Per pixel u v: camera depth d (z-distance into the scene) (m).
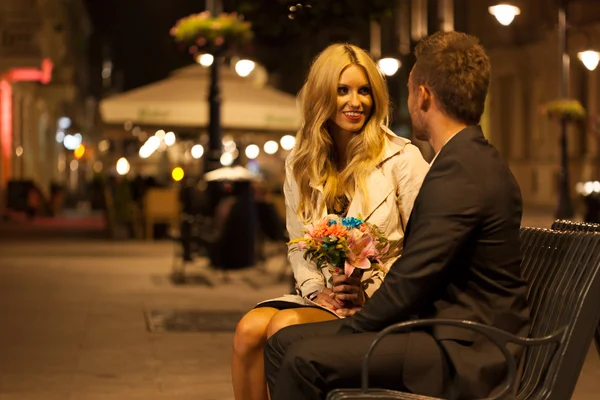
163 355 8.70
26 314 11.20
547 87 50.28
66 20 57.78
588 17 46.41
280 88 73.44
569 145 46.84
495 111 56.72
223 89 21.20
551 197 48.59
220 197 18.16
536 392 4.11
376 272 4.98
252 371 4.82
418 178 5.08
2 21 30.53
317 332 4.32
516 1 53.53
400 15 34.97
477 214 4.00
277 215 16.02
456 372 3.95
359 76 5.11
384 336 4.02
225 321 10.66
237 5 8.94
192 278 15.27
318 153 5.14
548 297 4.34
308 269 5.07
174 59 23.89
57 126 61.19
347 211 5.14
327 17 8.79
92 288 13.83
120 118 21.02
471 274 4.08
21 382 7.58
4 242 23.67
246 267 15.04
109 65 84.00
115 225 25.56
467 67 4.18
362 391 3.82
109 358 8.55
